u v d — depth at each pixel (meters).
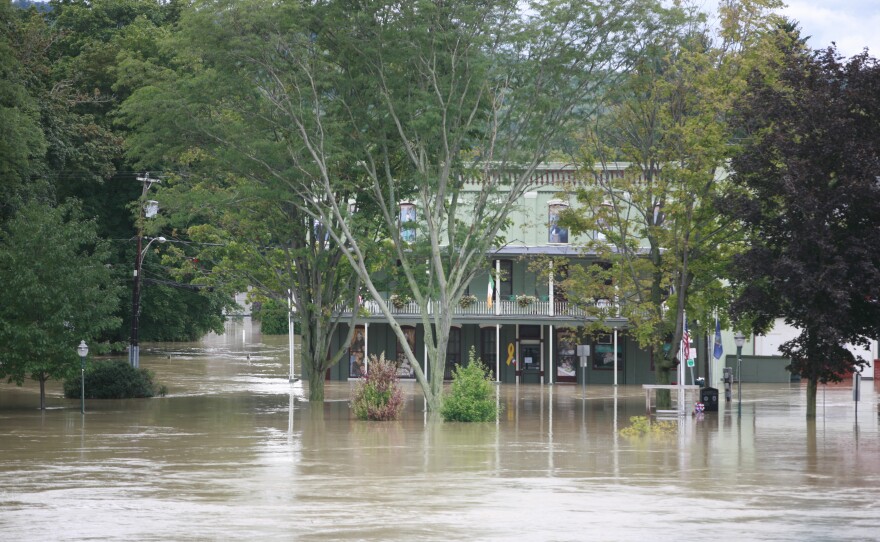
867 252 45.91
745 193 51.22
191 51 53.91
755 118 50.91
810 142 48.16
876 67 47.56
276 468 31.78
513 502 24.80
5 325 55.50
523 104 55.50
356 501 24.97
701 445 39.25
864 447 38.47
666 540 20.06
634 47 55.19
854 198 46.66
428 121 51.41
